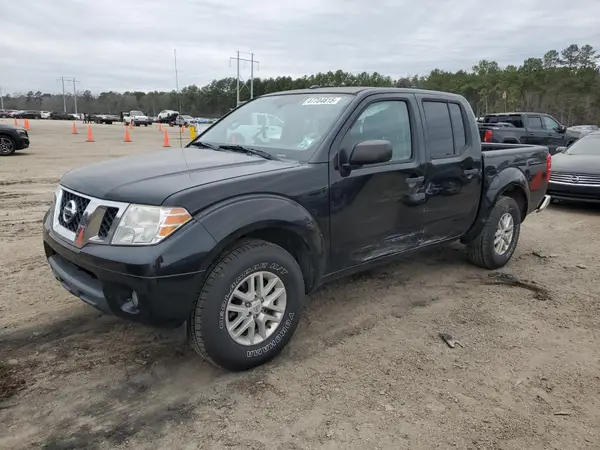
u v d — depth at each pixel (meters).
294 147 3.62
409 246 4.24
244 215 2.92
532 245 6.46
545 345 3.65
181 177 3.04
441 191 4.38
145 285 2.67
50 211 3.52
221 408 2.79
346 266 3.75
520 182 5.29
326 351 3.46
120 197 2.84
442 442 2.55
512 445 2.55
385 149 3.39
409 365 3.30
